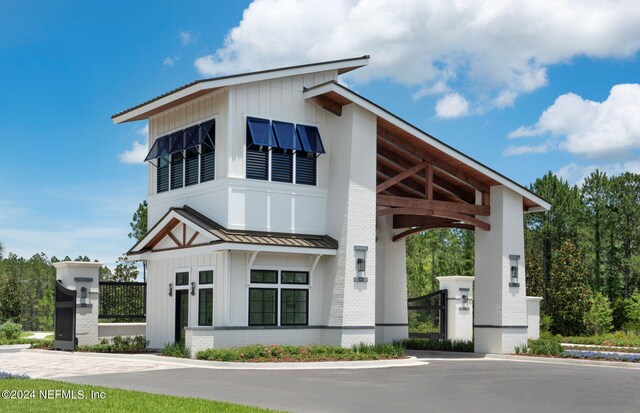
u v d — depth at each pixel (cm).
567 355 2631
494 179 2788
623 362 2409
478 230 2903
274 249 2323
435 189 2988
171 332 2538
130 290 2936
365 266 2472
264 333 2342
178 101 2547
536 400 1450
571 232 5688
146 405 1215
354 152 2483
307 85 2538
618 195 5956
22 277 7144
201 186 2477
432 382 1728
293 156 2489
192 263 2455
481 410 1296
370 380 1745
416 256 5709
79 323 2738
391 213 2625
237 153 2378
